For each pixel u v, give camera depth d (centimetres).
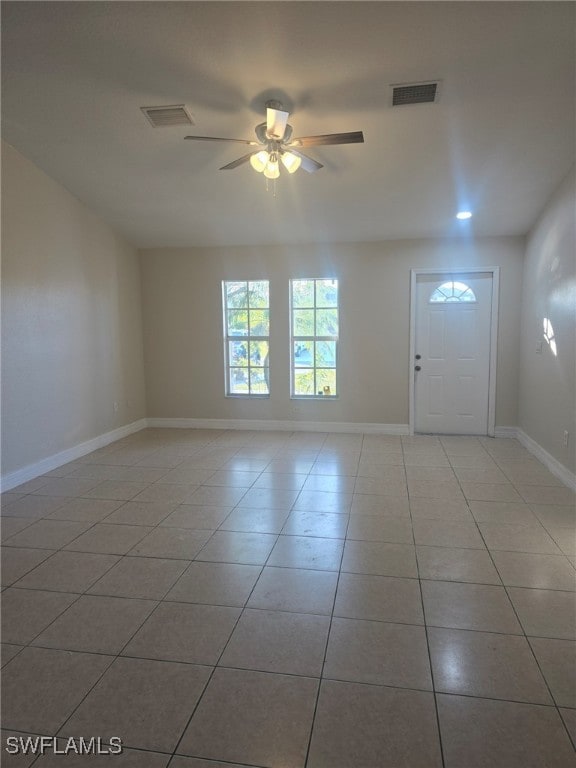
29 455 402
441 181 409
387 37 253
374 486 379
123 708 160
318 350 578
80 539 288
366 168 392
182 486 384
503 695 164
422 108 312
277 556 264
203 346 595
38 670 178
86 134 353
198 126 339
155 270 594
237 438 550
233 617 209
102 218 506
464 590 228
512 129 332
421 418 562
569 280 373
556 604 216
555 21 239
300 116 321
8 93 304
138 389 598
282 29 249
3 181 369
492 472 412
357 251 551
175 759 141
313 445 514
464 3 231
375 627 201
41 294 416
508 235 518
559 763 138
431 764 139
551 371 415
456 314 541
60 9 237
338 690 167
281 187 430
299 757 141
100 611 215
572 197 370
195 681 172
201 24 247
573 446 364
